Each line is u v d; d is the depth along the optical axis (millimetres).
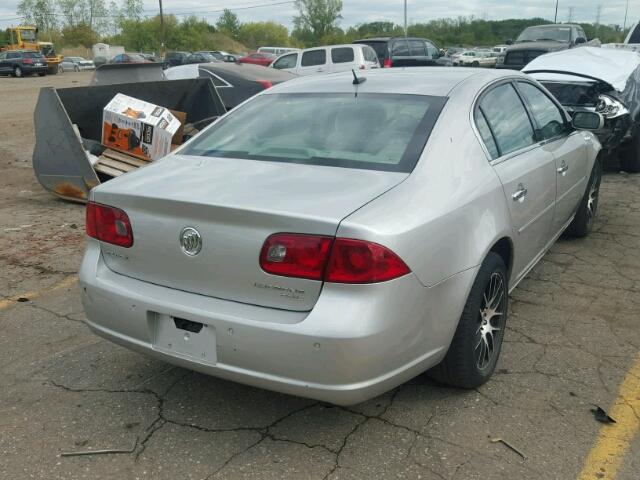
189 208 2686
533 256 4129
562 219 4758
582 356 3639
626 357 3625
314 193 2703
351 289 2455
